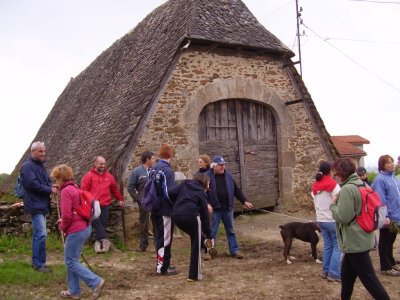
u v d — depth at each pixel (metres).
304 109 12.04
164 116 9.95
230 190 7.70
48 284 5.91
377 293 4.55
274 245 8.63
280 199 11.72
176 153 10.05
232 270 6.76
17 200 9.24
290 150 11.78
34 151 6.43
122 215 9.16
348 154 26.70
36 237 6.42
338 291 5.70
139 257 7.82
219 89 10.68
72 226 5.23
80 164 10.73
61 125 17.23
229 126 11.16
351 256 4.68
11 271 6.20
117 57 15.33
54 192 6.41
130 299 5.38
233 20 11.41
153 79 10.21
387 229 6.36
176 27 11.23
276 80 11.60
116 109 11.41
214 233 7.59
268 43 11.20
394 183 6.36
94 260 7.55
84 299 5.38
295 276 6.37
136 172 8.40
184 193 6.20
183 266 7.12
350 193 4.61
